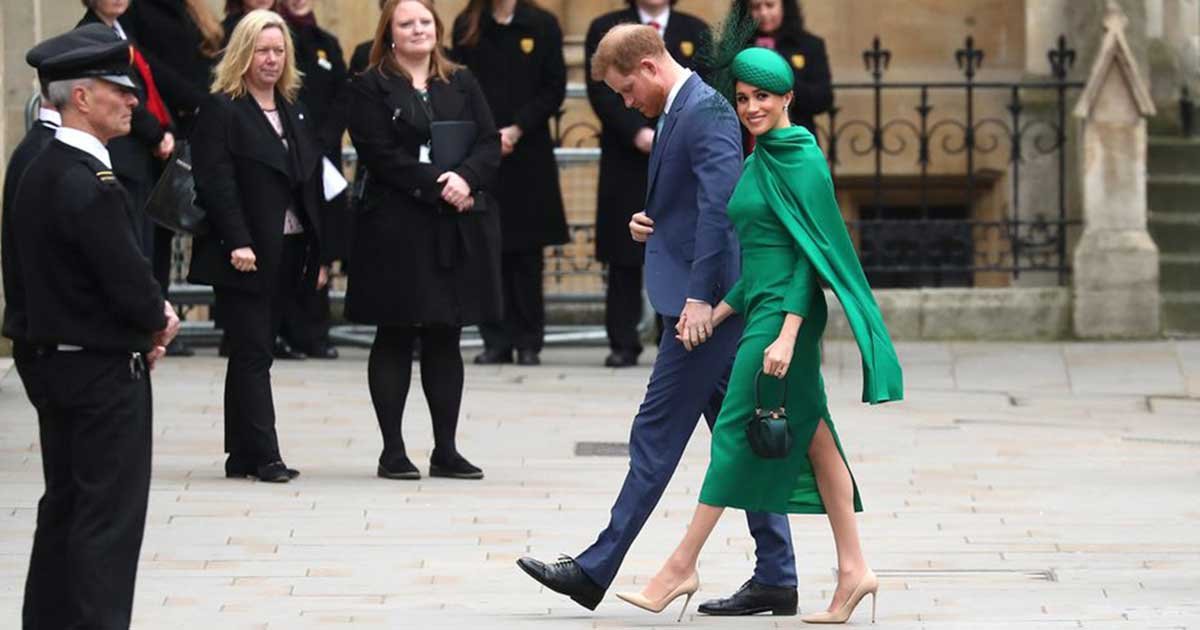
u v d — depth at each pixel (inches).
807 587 811.4
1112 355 1451.8
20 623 737.0
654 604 740.7
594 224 1518.2
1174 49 1710.1
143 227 1218.6
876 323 714.8
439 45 1016.9
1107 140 1524.4
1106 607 768.3
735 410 729.0
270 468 1001.5
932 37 1694.1
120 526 660.1
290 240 1018.7
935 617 754.8
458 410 1023.0
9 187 818.2
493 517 933.2
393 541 885.8
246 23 997.2
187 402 1214.3
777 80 717.3
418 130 997.2
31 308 653.9
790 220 714.2
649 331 1498.5
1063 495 1001.5
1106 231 1524.4
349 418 1180.5
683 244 762.8
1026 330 1528.1
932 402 1286.9
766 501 732.0
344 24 1644.9
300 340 1390.3
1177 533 911.7
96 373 656.4
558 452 1094.4
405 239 992.2
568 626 743.7
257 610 765.3
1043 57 1644.9
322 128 1306.6
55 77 647.8
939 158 1676.9
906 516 950.4
